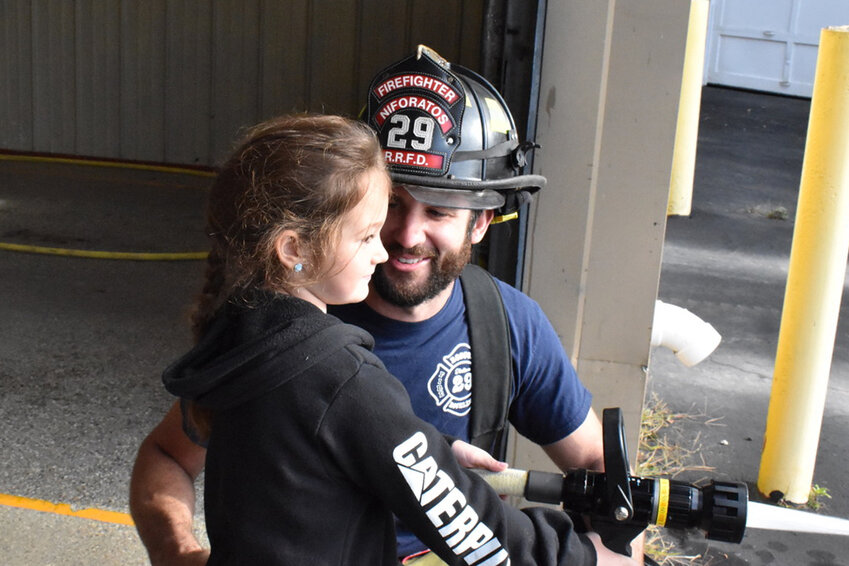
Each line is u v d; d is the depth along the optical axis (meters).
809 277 3.49
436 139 1.44
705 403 4.60
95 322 5.23
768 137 11.57
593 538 1.35
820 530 1.32
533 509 1.32
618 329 2.58
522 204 1.67
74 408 4.08
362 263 1.16
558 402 1.65
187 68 9.73
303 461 1.10
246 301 1.14
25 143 10.28
